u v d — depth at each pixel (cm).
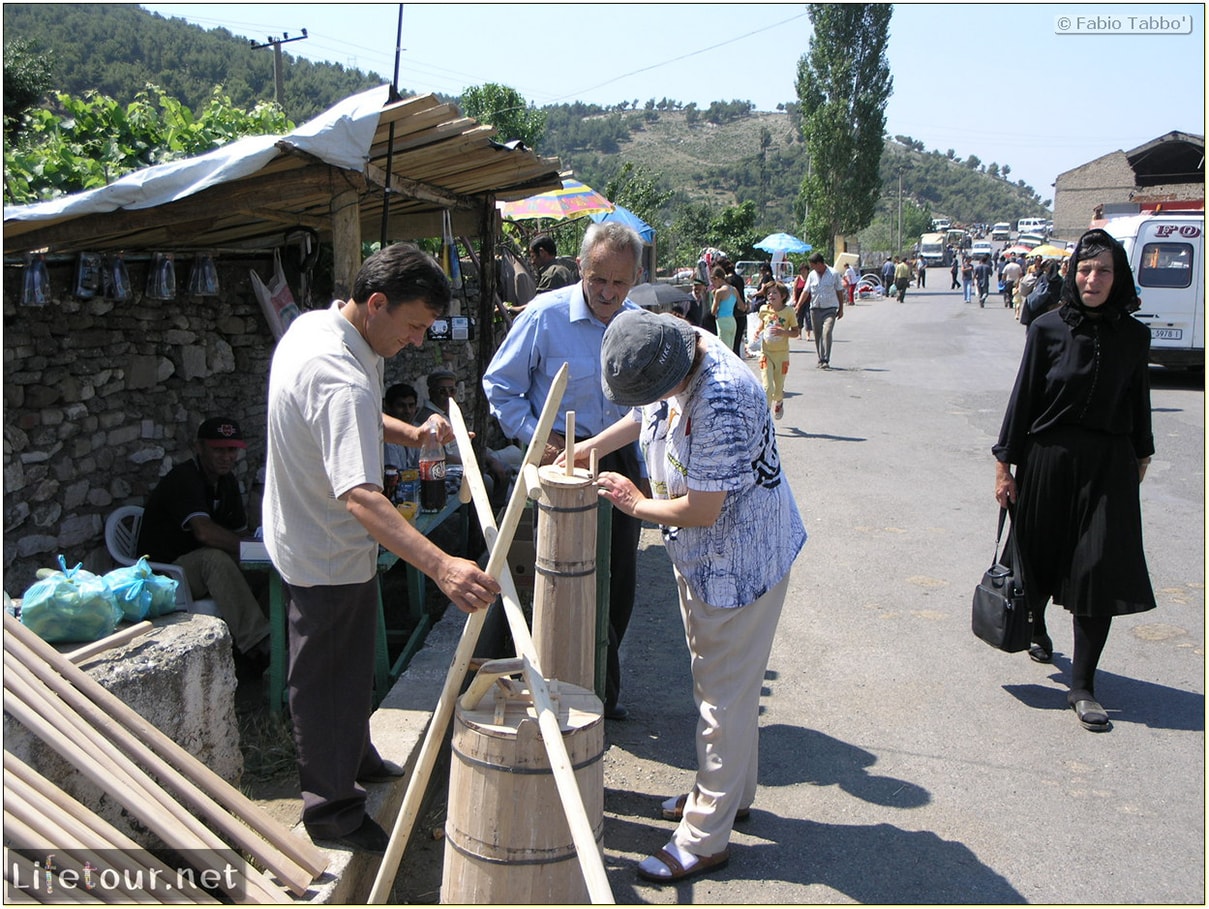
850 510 742
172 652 292
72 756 233
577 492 304
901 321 2720
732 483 277
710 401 279
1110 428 404
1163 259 1411
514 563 443
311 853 276
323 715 283
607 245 373
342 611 278
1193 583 583
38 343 457
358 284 268
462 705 255
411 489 467
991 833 336
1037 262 2773
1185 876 312
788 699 438
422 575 500
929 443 991
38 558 459
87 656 279
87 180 582
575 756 242
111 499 507
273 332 600
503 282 863
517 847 240
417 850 329
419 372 807
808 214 4838
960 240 7844
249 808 273
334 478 252
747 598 290
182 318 555
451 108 409
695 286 1363
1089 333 402
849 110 4644
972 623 481
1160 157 2597
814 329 1641
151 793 246
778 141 19688
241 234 536
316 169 397
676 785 371
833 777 373
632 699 445
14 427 446
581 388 389
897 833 336
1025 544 429
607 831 338
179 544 444
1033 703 434
